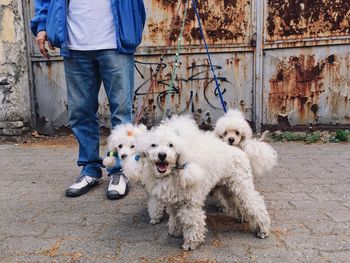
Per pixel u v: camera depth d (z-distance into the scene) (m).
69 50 3.62
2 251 2.67
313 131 6.54
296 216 3.18
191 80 6.56
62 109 6.78
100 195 3.81
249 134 3.39
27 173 4.71
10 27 6.36
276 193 3.78
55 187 4.12
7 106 6.45
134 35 3.70
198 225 2.61
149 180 2.65
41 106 6.79
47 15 3.68
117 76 3.68
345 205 3.41
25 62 6.59
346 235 2.80
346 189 3.86
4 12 6.30
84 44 3.57
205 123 6.66
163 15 6.38
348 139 6.16
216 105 6.61
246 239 2.79
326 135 6.34
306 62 6.42
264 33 6.37
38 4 3.78
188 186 2.52
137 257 2.56
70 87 3.75
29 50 6.62
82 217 3.26
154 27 6.43
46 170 4.84
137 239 2.83
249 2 6.31
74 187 3.79
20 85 6.54
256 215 2.77
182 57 6.51
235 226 3.04
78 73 3.70
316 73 6.44
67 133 6.83
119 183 3.76
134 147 3.36
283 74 6.47
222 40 6.43
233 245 2.69
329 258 2.47
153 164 2.59
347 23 6.28
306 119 6.57
